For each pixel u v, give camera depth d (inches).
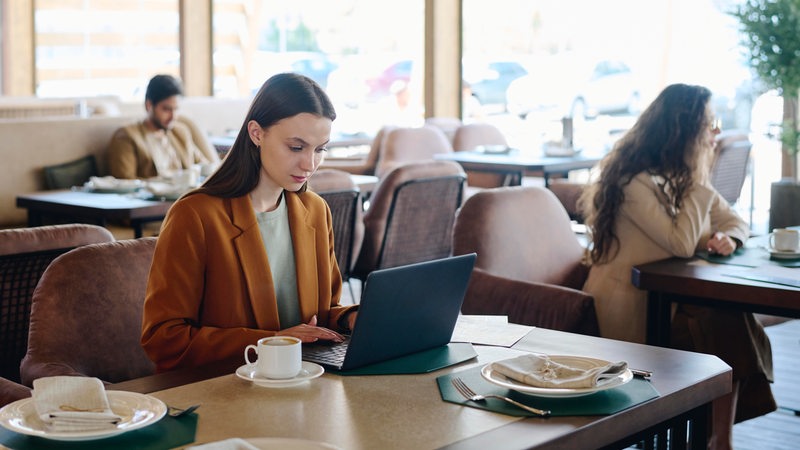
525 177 299.1
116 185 200.7
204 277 85.4
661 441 74.5
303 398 67.7
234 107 338.3
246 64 412.5
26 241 106.9
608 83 322.0
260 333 81.7
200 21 407.8
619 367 70.4
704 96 132.3
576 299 120.9
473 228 133.5
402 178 181.2
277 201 90.2
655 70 314.0
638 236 133.8
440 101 351.3
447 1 349.4
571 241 144.6
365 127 386.0
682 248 130.4
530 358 72.3
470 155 261.0
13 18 447.5
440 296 78.9
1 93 453.7
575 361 73.5
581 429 62.0
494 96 348.5
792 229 135.1
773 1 248.1
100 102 318.7
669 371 74.8
